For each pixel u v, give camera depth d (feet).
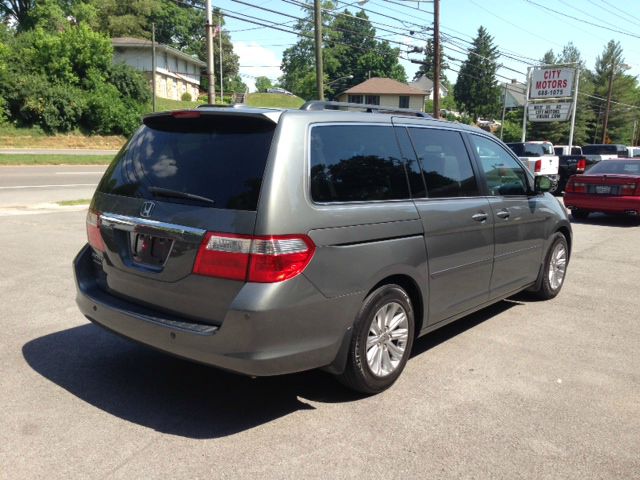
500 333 17.08
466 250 14.83
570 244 21.61
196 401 12.17
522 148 69.21
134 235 11.84
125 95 147.74
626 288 22.75
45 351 14.61
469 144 15.94
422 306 13.61
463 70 299.58
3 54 127.65
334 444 10.53
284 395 12.57
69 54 135.85
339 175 11.60
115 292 12.57
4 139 117.39
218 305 10.44
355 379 12.07
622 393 13.00
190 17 258.57
